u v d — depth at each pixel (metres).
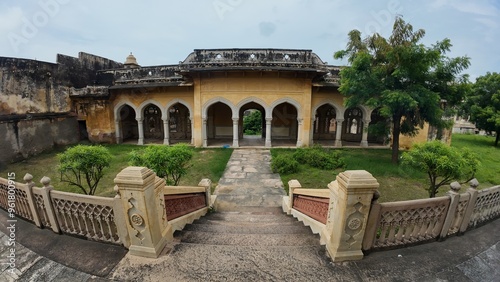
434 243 3.17
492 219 3.80
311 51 12.45
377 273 2.60
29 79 11.62
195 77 12.96
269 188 7.57
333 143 15.62
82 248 3.03
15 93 10.95
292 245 3.20
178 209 4.05
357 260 2.78
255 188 7.57
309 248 3.01
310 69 11.72
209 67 11.95
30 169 9.34
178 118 16.95
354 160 10.30
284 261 2.76
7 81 10.61
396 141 9.76
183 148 5.88
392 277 2.56
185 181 7.91
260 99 13.11
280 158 9.43
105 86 14.25
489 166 9.84
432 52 7.37
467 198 3.23
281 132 16.91
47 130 12.51
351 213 2.62
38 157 11.34
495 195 3.67
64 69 13.65
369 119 13.98
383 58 8.78
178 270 2.62
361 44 9.09
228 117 16.91
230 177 8.55
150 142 15.40
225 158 10.88
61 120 13.42
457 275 2.65
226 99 13.09
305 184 7.63
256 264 2.71
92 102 14.45
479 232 3.46
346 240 2.72
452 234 3.32
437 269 2.71
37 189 3.25
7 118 10.41
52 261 2.82
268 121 13.31
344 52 9.19
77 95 13.91
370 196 2.59
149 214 2.70
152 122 17.22
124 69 14.75
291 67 11.77
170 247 3.02
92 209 3.02
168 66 13.98
